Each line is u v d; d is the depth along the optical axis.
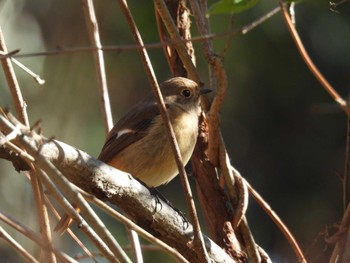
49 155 5.86
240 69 14.32
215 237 7.54
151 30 13.73
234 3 5.73
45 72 13.91
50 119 13.81
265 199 14.95
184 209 14.48
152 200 6.70
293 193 14.91
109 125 7.47
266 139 14.93
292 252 14.52
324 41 14.19
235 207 7.54
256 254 7.43
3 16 13.48
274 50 14.21
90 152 14.10
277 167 15.00
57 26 14.27
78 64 14.14
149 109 9.36
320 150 14.91
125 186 6.48
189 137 9.00
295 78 14.47
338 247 6.82
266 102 14.70
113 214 5.58
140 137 9.24
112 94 14.80
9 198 12.84
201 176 7.70
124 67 14.65
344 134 14.88
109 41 14.31
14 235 11.89
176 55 8.31
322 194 14.81
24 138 5.31
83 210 5.38
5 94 13.05
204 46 7.10
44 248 5.46
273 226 14.84
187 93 9.39
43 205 6.09
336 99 6.94
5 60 6.39
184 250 6.96
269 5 13.36
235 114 14.81
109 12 14.27
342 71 14.27
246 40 14.03
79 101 14.09
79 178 6.19
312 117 14.82
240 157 14.91
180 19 8.02
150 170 9.23
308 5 14.09
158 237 6.91
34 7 14.20
